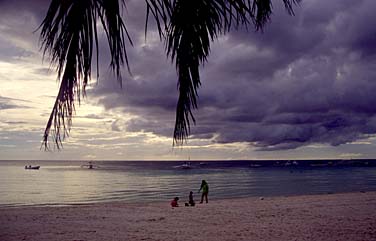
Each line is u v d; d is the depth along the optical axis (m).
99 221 14.64
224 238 10.48
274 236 10.59
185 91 2.84
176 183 67.75
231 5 2.56
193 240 10.27
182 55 2.74
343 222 13.05
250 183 68.00
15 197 40.19
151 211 18.33
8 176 91.75
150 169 159.50
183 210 18.61
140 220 14.86
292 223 13.18
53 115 1.90
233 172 126.56
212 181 74.50
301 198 25.41
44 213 17.47
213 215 16.25
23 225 13.54
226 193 46.03
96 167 184.88
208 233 11.42
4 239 10.60
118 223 14.02
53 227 13.01
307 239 9.95
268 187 56.94
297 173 117.25
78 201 35.88
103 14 1.90
